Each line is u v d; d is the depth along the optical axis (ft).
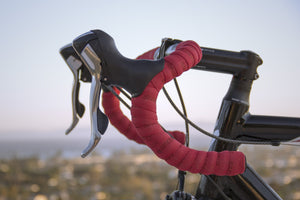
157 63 1.65
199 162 1.59
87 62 1.58
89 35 1.58
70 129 2.00
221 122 2.40
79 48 1.57
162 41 2.20
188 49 1.72
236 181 2.34
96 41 1.57
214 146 2.39
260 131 2.32
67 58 1.91
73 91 1.95
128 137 2.35
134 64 1.62
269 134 2.31
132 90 1.62
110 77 1.60
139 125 1.61
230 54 2.28
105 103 2.29
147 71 1.62
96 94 1.57
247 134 2.35
